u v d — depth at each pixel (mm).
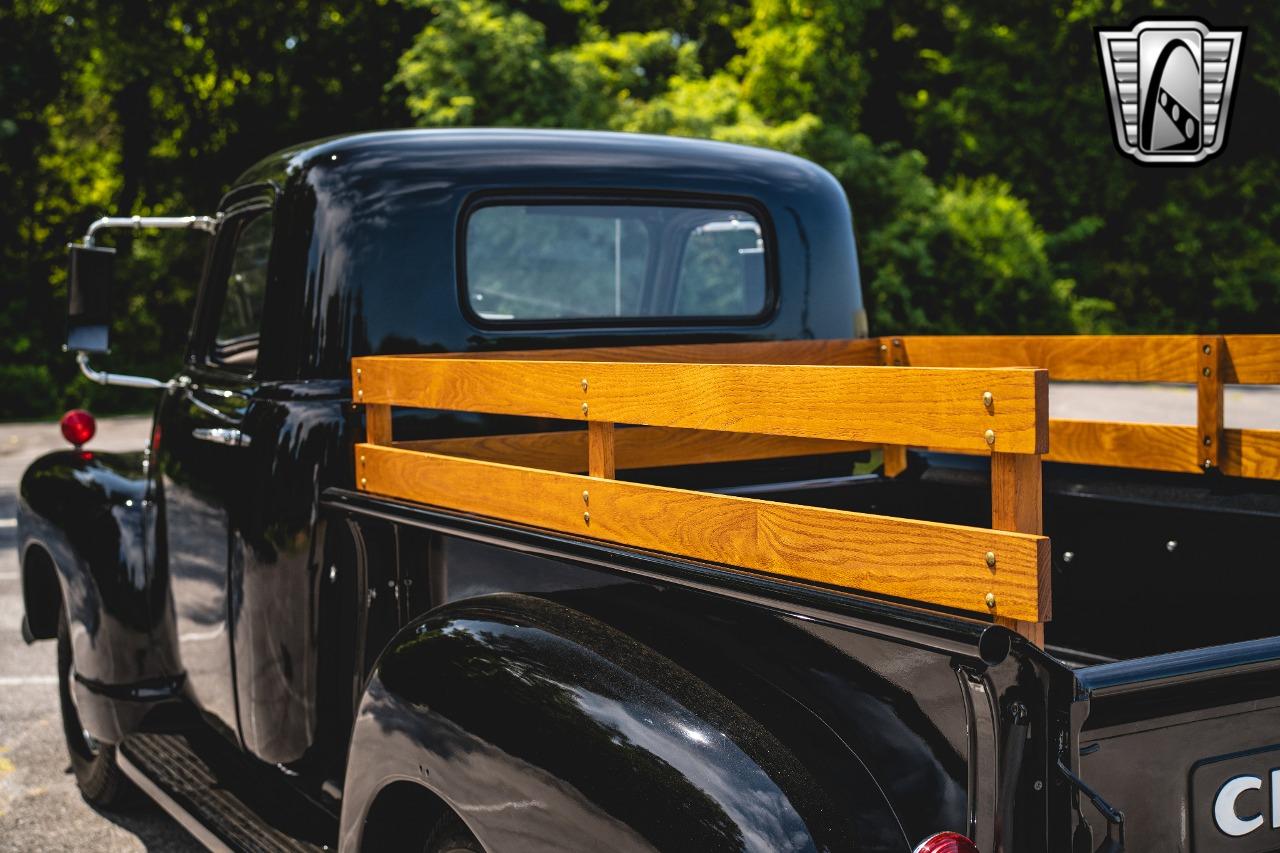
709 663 1757
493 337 2961
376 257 2836
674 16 28750
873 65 28844
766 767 1571
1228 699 1562
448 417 2709
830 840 1508
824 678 1616
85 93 23016
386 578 2418
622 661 1766
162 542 3377
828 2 24953
